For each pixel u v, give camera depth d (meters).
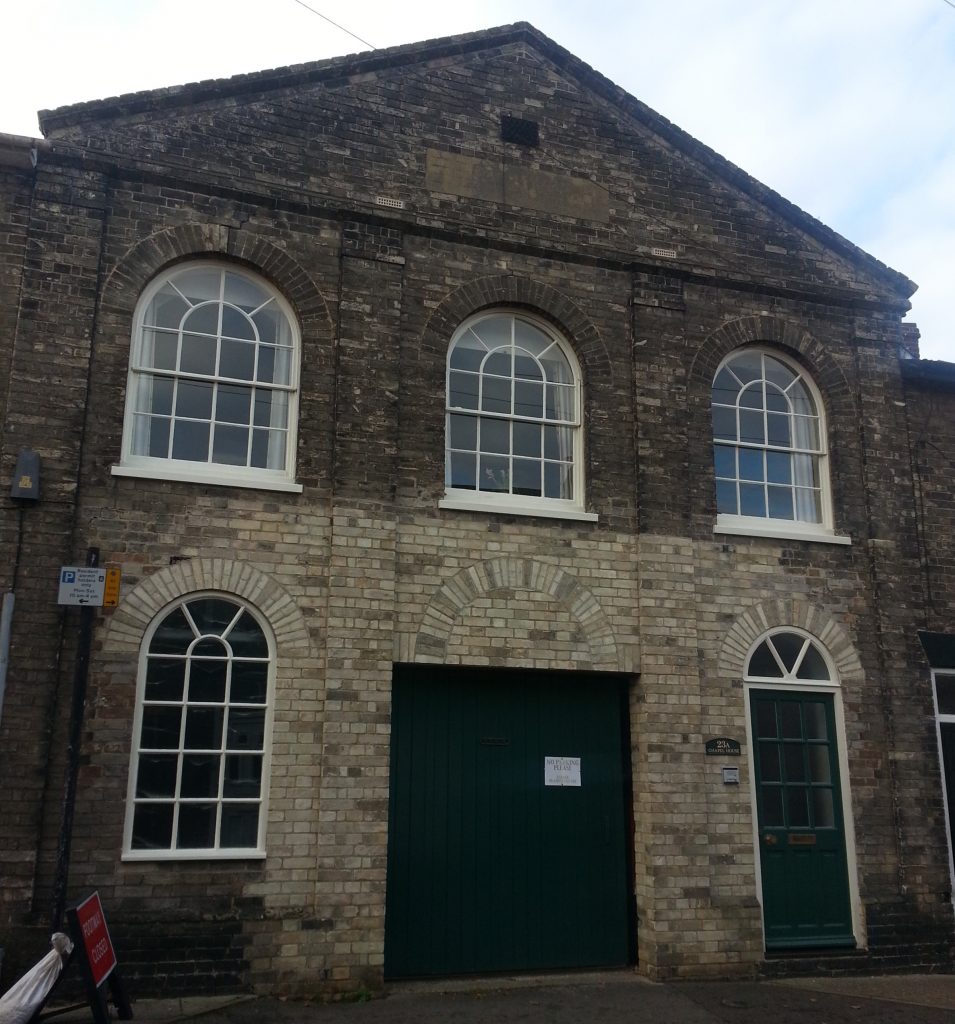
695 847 9.81
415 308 10.29
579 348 10.81
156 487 9.07
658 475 10.63
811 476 11.59
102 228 9.35
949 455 12.10
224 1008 8.02
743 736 10.34
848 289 12.02
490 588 9.90
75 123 9.46
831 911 10.27
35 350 8.89
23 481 8.54
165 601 8.89
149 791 8.60
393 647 9.44
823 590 11.03
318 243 10.09
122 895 8.27
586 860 9.88
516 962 9.49
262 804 8.82
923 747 10.95
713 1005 8.72
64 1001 7.91
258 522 9.30
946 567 11.72
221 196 9.83
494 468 10.43
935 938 10.41
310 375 9.77
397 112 10.69
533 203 10.98
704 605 10.55
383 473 9.70
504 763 9.84
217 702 8.92
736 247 11.70
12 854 7.99
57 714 8.36
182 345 9.62
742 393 11.56
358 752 9.06
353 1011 8.20
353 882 8.80
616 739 10.25
